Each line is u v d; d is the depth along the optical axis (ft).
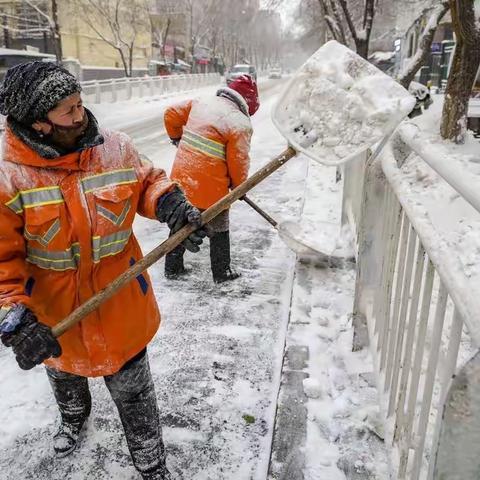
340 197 19.24
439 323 4.76
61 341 6.12
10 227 5.41
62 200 5.46
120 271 6.12
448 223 13.33
